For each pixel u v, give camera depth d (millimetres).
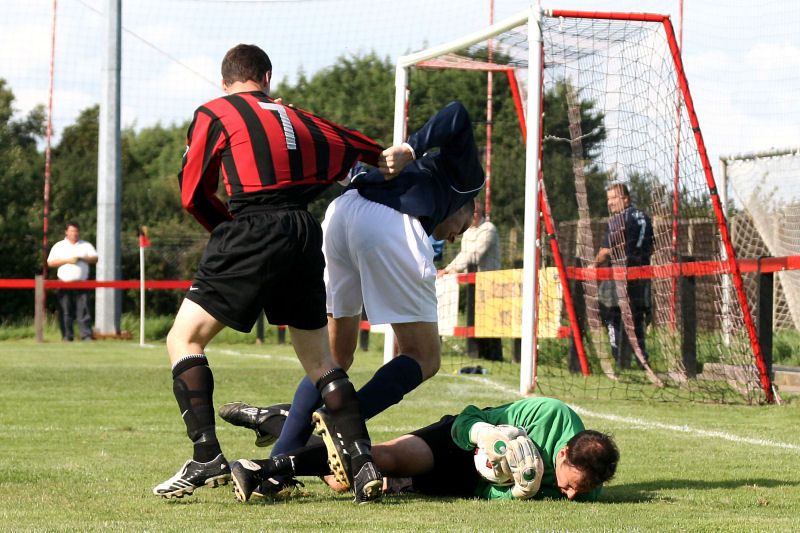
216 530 6852
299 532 6805
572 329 23844
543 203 23922
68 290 40062
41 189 59031
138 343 38625
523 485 8398
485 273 28625
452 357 31469
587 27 19656
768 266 18719
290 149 8438
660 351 23766
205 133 8508
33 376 22781
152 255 54281
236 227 8219
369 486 8047
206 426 8133
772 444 12820
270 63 9336
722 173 31391
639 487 9461
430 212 9828
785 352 27516
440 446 8844
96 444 12383
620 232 24172
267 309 8578
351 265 10000
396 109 22562
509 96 55469
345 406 8266
